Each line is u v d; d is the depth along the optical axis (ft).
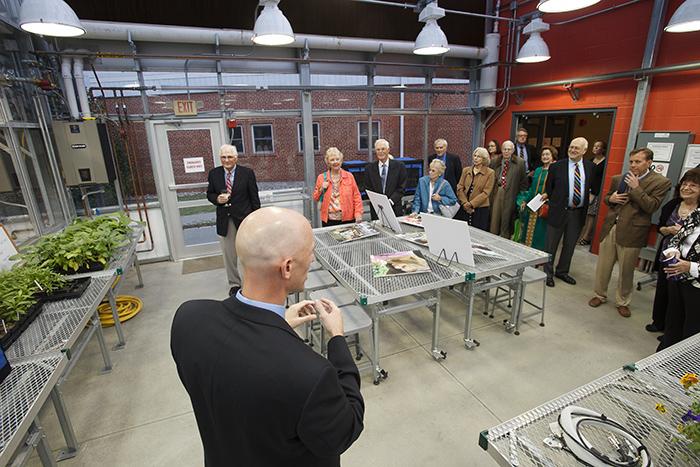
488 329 9.89
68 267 7.97
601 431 3.36
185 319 2.81
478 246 8.95
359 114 16.76
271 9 9.38
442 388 7.69
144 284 13.24
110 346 9.50
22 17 7.41
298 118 15.93
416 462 6.04
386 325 10.19
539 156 19.10
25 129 10.85
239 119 15.12
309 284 9.11
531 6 16.07
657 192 9.20
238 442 2.52
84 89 12.43
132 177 14.21
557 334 9.54
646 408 3.67
